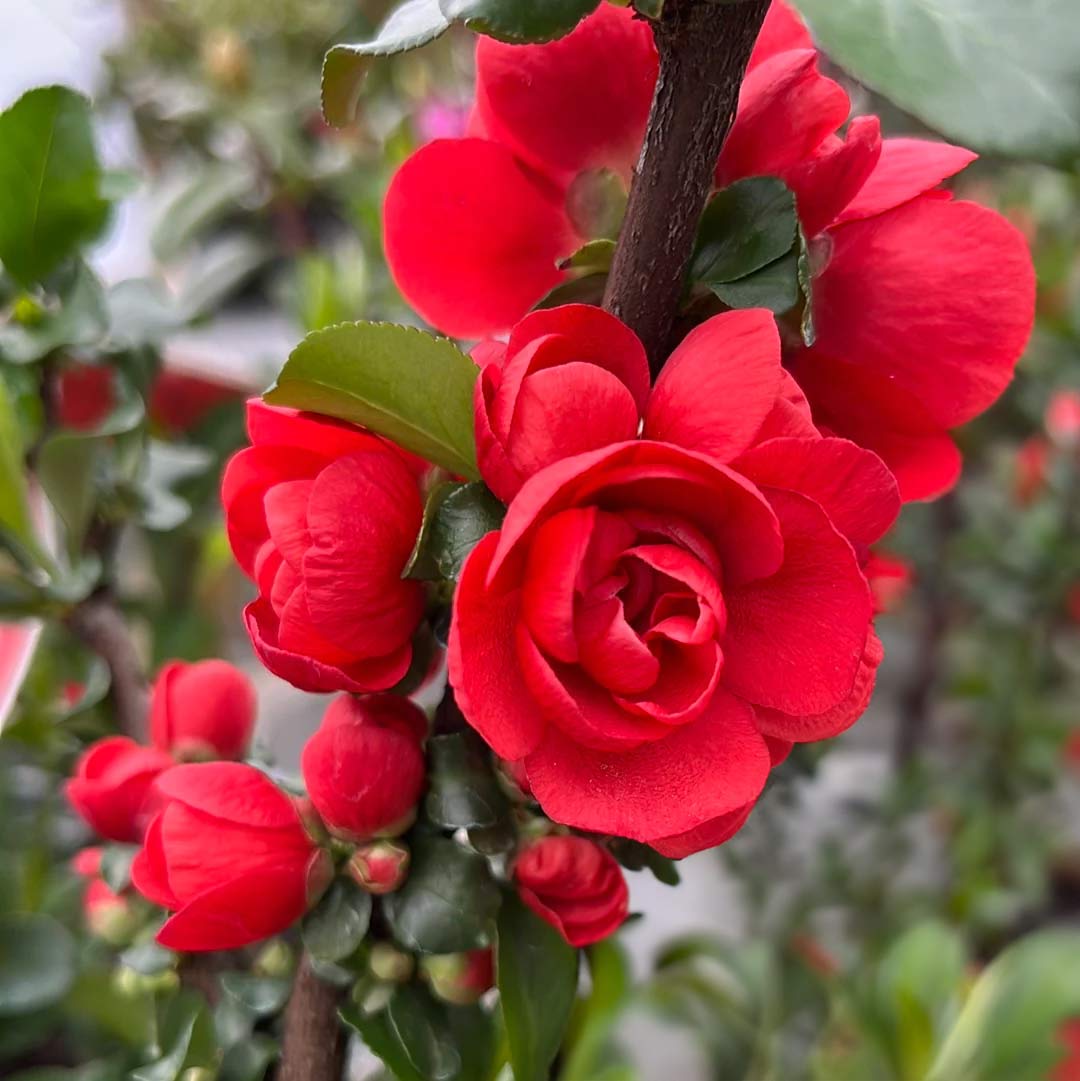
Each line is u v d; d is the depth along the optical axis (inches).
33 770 14.5
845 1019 15.7
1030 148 4.9
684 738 5.6
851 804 21.5
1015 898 20.9
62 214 9.0
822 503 5.5
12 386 9.6
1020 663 22.0
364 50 5.5
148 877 6.8
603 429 5.4
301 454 6.4
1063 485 21.2
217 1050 7.6
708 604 5.3
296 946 7.6
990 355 6.4
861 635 5.5
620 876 6.8
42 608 9.5
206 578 15.5
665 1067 17.0
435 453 6.1
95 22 22.0
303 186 20.0
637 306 6.1
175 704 8.2
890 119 13.5
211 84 19.9
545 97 6.6
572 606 5.3
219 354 16.4
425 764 6.7
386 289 17.7
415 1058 6.9
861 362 6.5
